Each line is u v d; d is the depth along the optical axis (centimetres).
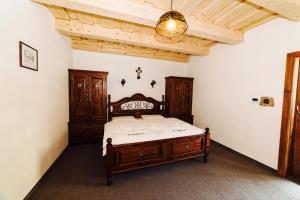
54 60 264
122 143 221
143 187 206
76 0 182
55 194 188
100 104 371
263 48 265
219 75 368
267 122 260
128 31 316
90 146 347
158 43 346
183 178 228
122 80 426
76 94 353
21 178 167
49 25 242
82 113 360
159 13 223
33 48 190
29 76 183
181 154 257
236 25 276
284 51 235
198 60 444
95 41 375
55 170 244
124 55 430
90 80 360
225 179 228
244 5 216
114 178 225
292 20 220
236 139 321
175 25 187
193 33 267
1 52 136
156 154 238
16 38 158
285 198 189
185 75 505
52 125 253
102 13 207
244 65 302
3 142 140
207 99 409
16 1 157
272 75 252
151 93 468
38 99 205
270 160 255
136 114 398
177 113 452
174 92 445
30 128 185
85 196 186
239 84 313
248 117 294
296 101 232
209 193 196
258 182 221
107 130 276
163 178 228
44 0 181
